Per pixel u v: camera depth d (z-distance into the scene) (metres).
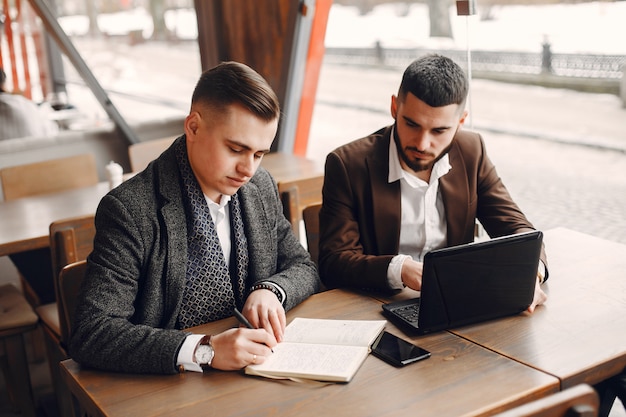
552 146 4.32
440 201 1.93
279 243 1.79
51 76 7.69
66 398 2.31
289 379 1.29
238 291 1.66
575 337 1.43
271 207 1.73
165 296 1.54
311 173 3.19
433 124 1.65
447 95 1.62
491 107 5.33
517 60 5.23
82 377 1.35
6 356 2.38
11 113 4.51
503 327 1.49
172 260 1.52
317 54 3.97
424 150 1.69
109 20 6.59
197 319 1.59
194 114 1.45
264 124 1.42
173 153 1.56
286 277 1.66
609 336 1.43
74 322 1.43
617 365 1.35
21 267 2.86
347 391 1.24
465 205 1.93
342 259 1.79
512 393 1.21
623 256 1.89
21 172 3.10
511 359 1.34
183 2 5.25
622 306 1.58
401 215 1.90
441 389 1.23
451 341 1.43
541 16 3.68
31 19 7.55
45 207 2.87
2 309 2.45
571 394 0.94
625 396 1.60
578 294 1.65
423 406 1.18
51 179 3.18
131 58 6.29
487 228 2.00
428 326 1.46
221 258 1.60
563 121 4.63
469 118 2.75
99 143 4.71
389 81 7.43
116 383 1.32
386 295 1.71
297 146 4.14
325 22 3.90
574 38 3.62
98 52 6.78
